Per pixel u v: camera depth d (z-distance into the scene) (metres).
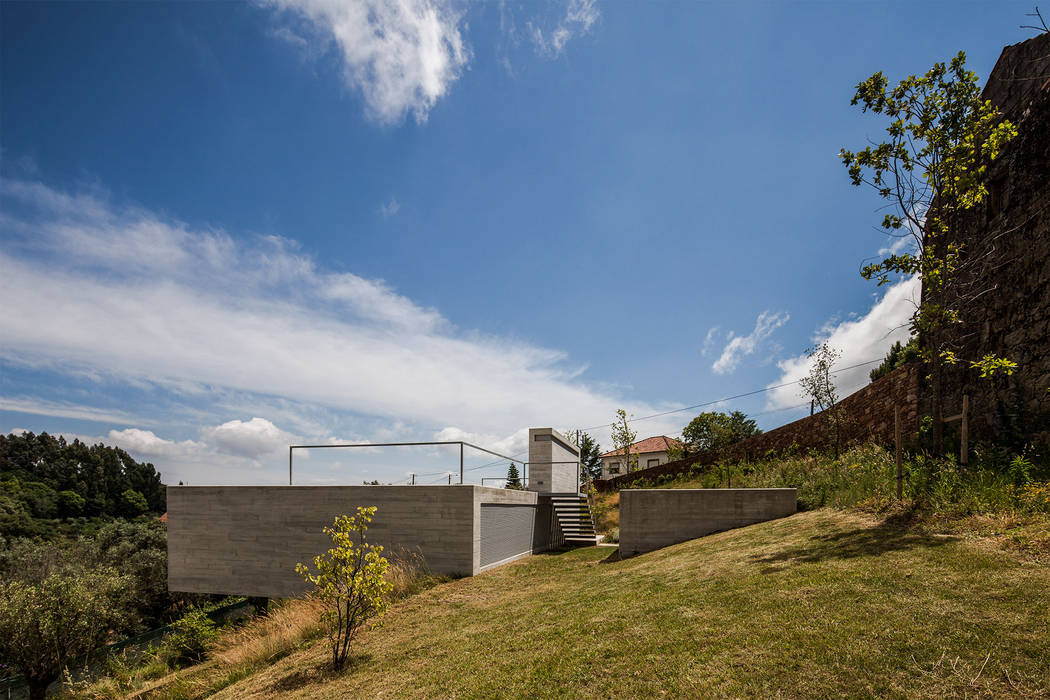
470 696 4.18
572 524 17.05
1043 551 5.00
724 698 3.38
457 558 10.81
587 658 4.43
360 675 5.43
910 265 9.66
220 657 7.79
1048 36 11.38
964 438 7.98
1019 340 10.71
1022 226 10.86
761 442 21.19
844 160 10.12
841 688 3.27
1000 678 3.12
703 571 7.14
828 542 7.16
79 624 13.98
